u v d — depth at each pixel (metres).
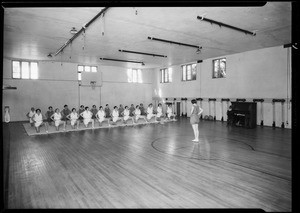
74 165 4.20
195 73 12.72
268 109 9.14
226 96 10.85
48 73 12.20
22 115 11.48
